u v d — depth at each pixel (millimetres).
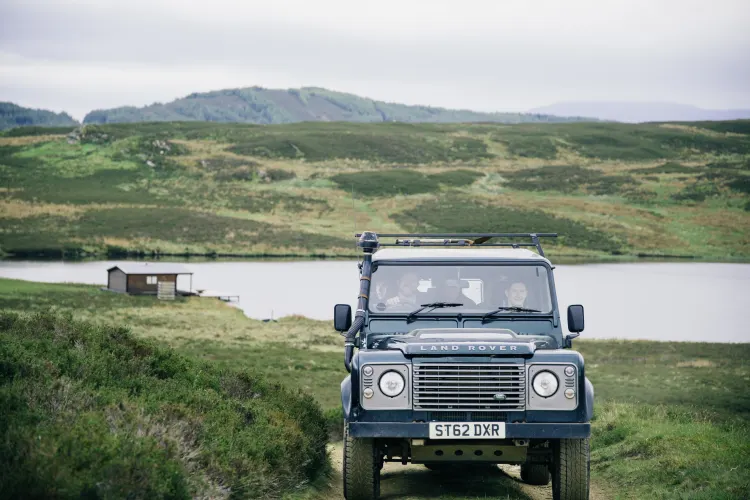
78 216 172750
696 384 39656
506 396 7289
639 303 86938
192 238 158750
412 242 9562
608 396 35562
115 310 69812
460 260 8625
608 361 49844
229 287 102250
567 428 7262
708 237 168250
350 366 7785
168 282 86938
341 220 177500
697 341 60656
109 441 6270
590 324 70688
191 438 7664
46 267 123500
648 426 13266
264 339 58781
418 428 7266
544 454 8055
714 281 111812
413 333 8172
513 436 7250
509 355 7340
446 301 8531
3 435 6152
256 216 180250
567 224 173000
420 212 179500
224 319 70125
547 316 8430
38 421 6699
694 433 11805
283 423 10156
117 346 10445
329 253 148875
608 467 11023
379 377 7359
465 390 7293
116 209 179875
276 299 90938
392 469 11133
